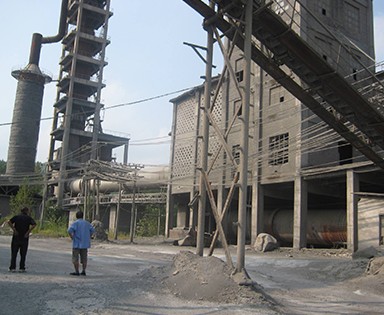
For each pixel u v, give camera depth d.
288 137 29.53
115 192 50.72
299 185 27.95
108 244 31.91
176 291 9.24
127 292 8.88
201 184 11.49
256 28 13.05
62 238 36.06
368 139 17.84
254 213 31.03
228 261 10.16
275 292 11.09
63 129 69.12
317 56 13.66
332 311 8.90
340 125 17.00
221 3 11.77
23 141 66.81
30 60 70.75
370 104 15.21
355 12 33.28
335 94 15.11
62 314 6.85
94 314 6.97
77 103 70.56
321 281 14.60
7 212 60.47
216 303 8.47
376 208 23.77
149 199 45.81
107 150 73.38
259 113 31.86
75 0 72.81
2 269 11.66
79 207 52.81
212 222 38.69
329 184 28.89
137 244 33.97
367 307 9.71
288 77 15.01
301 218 27.67
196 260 10.20
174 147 42.03
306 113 28.62
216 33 11.93
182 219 42.78
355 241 24.14
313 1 30.38
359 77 31.84
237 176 10.48
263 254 25.16
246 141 10.28
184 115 41.69
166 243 35.59
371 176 26.30
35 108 68.56
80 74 72.69
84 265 11.62
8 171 65.88
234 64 34.97
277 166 30.02
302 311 8.65
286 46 13.52
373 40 33.69
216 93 11.75
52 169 73.25
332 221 29.64
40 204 61.03
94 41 72.81
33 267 12.66
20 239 11.45
